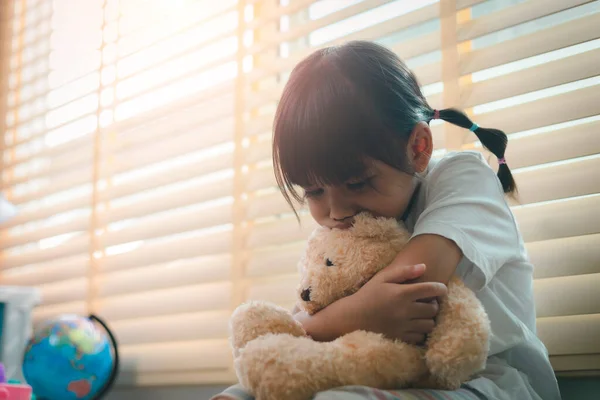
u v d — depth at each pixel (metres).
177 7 1.68
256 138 1.47
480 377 0.74
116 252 1.76
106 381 1.50
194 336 1.48
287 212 1.33
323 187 0.75
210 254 1.47
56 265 1.88
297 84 0.78
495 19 1.08
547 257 0.97
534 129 1.04
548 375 0.81
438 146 1.10
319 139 0.73
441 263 0.71
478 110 1.15
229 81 1.52
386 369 0.64
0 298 1.60
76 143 1.88
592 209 0.95
